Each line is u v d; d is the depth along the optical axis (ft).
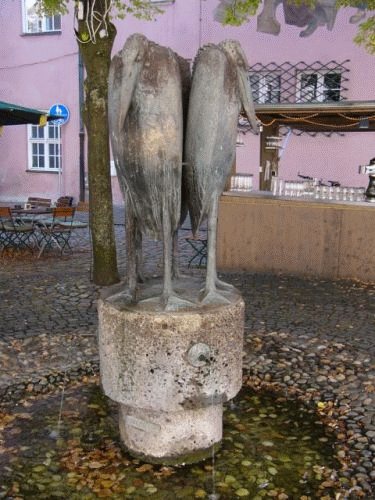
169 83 10.32
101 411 14.64
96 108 23.56
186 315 10.87
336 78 50.06
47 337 18.19
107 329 11.50
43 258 32.24
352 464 12.02
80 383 16.21
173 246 13.15
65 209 33.71
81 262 30.94
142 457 12.21
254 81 51.62
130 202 11.30
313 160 50.85
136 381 11.24
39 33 58.44
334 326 19.36
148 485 11.41
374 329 19.08
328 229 26.73
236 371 11.78
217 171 11.00
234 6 28.35
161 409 11.25
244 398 15.28
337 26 48.57
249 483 11.53
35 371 16.55
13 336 18.25
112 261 24.89
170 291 11.36
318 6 31.48
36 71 59.41
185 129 11.27
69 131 59.06
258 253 28.12
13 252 33.81
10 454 12.56
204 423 12.13
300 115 28.78
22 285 24.81
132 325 11.02
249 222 27.99
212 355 11.19
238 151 52.21
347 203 26.32
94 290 23.81
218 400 11.48
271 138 32.60
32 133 61.36
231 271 28.43
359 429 13.23
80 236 40.70
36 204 42.57
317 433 13.52
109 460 12.28
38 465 12.14
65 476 11.74
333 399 14.71
